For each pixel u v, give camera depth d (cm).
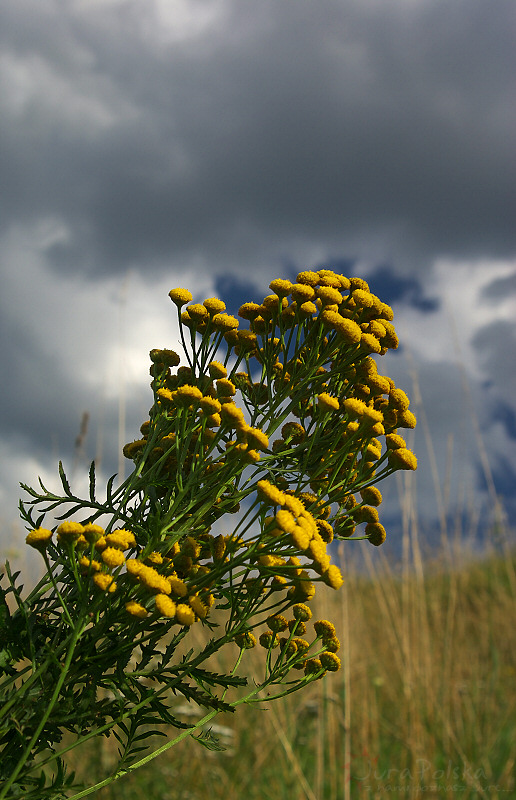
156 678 42
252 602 43
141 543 43
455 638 121
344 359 46
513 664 131
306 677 45
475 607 141
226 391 45
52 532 42
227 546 42
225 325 47
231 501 43
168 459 45
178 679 41
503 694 125
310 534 42
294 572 42
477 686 118
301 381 46
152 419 46
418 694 104
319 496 45
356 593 114
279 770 101
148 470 45
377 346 45
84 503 44
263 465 44
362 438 45
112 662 41
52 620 42
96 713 40
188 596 42
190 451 46
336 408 45
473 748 106
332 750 94
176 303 47
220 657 106
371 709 108
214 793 93
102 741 88
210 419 44
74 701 40
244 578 43
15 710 39
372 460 46
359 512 47
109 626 41
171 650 42
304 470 45
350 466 45
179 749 100
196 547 43
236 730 103
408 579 109
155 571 41
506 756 107
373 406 47
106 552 40
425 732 101
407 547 108
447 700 107
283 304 47
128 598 41
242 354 47
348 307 48
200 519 43
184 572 44
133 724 41
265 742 101
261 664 109
